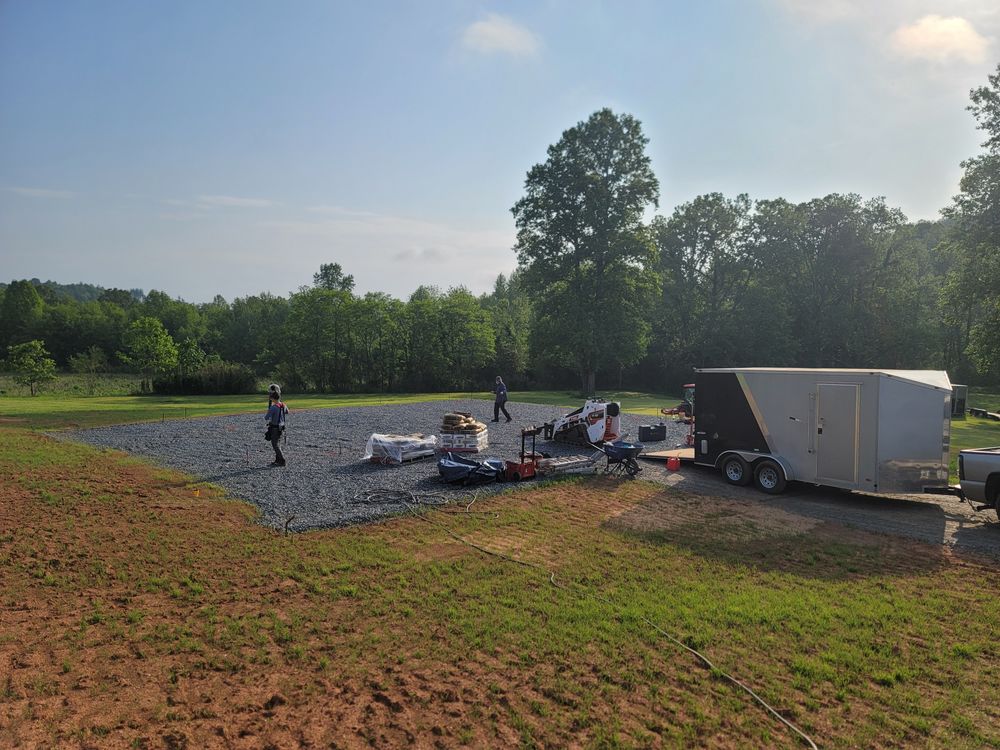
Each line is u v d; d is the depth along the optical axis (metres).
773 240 53.00
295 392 52.81
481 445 17.58
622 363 45.75
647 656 5.88
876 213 52.41
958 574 8.41
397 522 10.45
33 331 82.38
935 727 4.90
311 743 4.52
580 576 8.02
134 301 128.88
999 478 10.66
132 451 16.67
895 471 11.80
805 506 12.16
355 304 59.53
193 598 7.11
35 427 21.22
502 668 5.63
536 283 45.44
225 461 15.42
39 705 4.93
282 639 6.14
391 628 6.42
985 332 36.16
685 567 8.48
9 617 6.54
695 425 14.64
